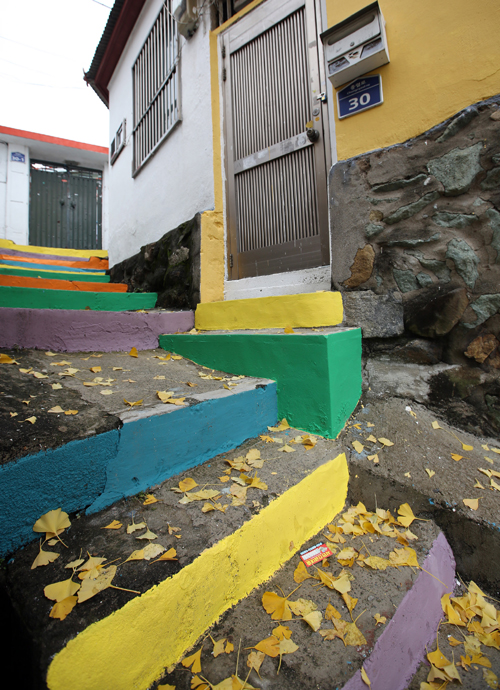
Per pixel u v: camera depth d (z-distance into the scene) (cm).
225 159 332
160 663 82
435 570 123
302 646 91
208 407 148
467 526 132
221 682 80
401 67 214
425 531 135
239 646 90
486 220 186
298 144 284
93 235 871
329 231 257
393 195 215
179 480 132
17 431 105
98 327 230
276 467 139
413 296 208
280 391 187
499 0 182
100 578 82
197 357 235
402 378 204
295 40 288
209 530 103
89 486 110
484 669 102
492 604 121
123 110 538
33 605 75
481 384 186
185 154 366
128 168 513
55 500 102
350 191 231
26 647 69
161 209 413
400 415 186
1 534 90
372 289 222
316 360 170
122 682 75
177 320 281
